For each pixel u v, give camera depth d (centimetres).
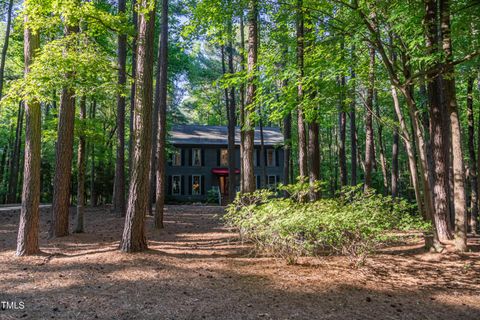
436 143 938
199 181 2969
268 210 683
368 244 657
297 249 691
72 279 583
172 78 2616
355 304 505
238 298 509
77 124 1071
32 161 764
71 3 705
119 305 467
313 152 913
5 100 694
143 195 786
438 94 933
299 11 811
